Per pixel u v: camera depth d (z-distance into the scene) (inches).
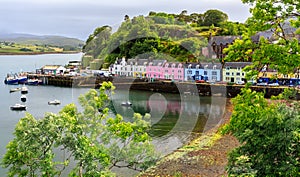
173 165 1079.0
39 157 626.8
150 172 1006.4
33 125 626.2
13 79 4384.8
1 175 960.3
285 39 620.4
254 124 544.1
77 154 640.4
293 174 486.6
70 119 653.9
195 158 1161.4
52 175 640.4
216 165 1120.2
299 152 491.8
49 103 2795.3
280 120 501.0
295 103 547.8
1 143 1482.5
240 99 628.4
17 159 626.2
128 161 774.5
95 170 651.5
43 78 4402.1
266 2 623.8
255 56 608.4
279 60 589.0
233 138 1432.1
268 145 503.2
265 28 625.3
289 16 622.5
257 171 505.7
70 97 3142.2
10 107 2628.0
